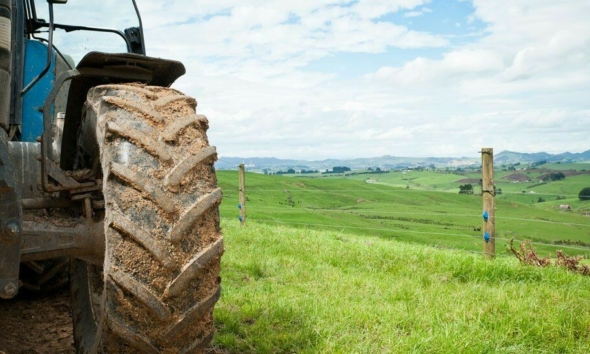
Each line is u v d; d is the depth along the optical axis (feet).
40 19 15.26
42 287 17.24
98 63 10.31
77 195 10.53
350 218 282.15
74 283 12.22
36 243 9.73
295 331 15.85
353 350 14.26
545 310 17.92
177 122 9.55
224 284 21.65
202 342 9.18
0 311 16.70
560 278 23.52
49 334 14.87
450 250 31.96
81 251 10.11
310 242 32.53
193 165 9.15
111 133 9.12
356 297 20.18
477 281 23.91
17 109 13.41
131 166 8.85
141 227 8.55
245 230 38.42
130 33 16.01
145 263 8.55
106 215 8.76
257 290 20.52
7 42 9.69
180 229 8.67
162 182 8.86
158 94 10.11
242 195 47.03
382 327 16.30
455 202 451.12
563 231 326.03
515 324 16.72
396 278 23.86
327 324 16.31
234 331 15.81
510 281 23.56
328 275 24.02
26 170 13.29
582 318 17.26
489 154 29.55
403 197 450.30
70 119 11.64
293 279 23.39
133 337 8.54
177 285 8.59
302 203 314.55
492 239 29.48
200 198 9.03
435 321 16.88
